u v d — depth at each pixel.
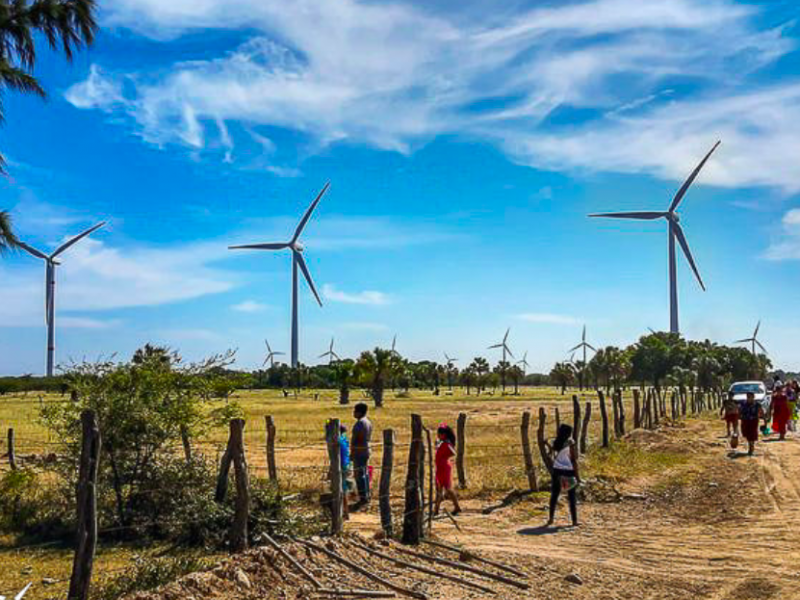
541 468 19.53
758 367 114.12
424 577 9.37
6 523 12.68
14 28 18.77
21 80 19.05
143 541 11.91
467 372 130.00
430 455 11.91
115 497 13.13
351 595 8.29
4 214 19.42
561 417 48.09
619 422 30.12
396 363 70.31
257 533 11.32
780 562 10.87
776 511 14.88
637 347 113.12
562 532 13.05
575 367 127.56
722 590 9.50
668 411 53.97
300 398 94.62
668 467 21.33
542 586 9.49
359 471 15.75
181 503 12.06
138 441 12.83
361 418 15.91
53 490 14.12
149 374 13.16
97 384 13.05
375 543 10.35
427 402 82.19
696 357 105.69
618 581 9.91
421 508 11.18
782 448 26.08
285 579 8.61
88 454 8.09
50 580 9.36
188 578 8.11
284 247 98.25
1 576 9.70
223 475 11.60
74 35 19.41
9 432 17.91
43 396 77.56
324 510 12.73
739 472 20.42
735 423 26.11
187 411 13.29
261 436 32.53
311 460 23.30
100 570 9.93
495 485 17.80
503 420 45.00
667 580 9.98
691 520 14.22
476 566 10.21
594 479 17.94
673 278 97.31
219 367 13.97
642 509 15.34
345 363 73.06
